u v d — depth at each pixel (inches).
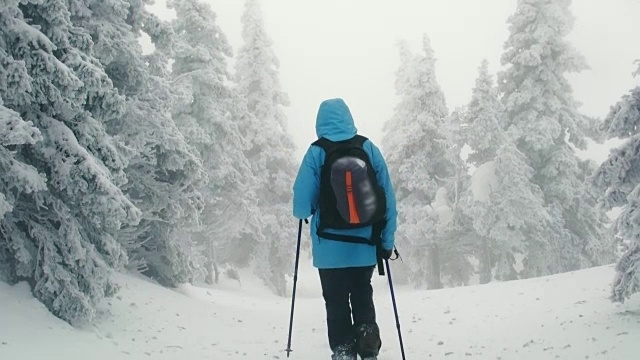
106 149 356.8
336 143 177.6
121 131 538.0
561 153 1099.3
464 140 1134.4
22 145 333.4
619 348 235.0
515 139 1091.9
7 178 301.4
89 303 322.0
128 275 552.4
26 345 252.5
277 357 278.5
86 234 357.1
